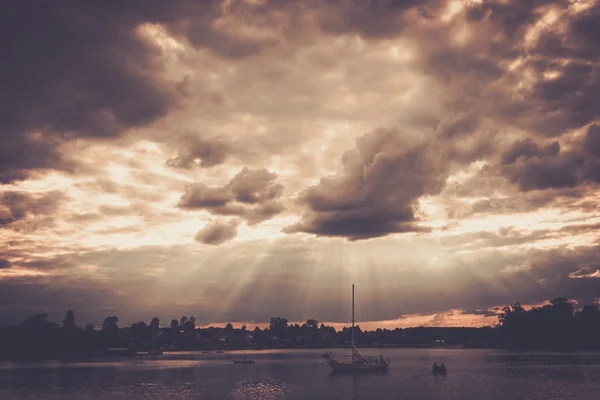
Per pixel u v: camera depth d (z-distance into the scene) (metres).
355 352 186.75
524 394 112.19
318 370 199.38
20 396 120.75
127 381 154.12
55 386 140.75
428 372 174.75
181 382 150.12
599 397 107.31
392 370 187.38
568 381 135.50
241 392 124.62
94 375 178.12
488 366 195.75
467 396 110.94
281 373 182.38
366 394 117.62
